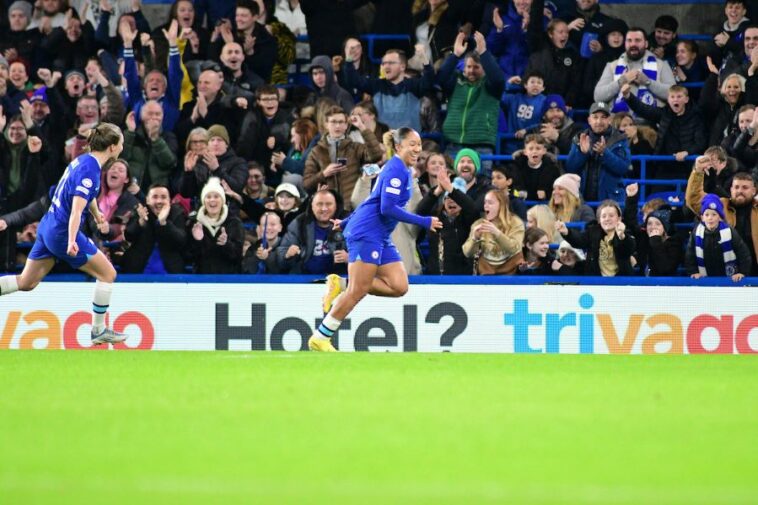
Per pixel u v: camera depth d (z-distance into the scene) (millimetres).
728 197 45562
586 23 55500
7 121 51875
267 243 45531
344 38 54844
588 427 19188
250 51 53375
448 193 44281
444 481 14516
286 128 50938
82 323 44250
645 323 43438
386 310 43969
